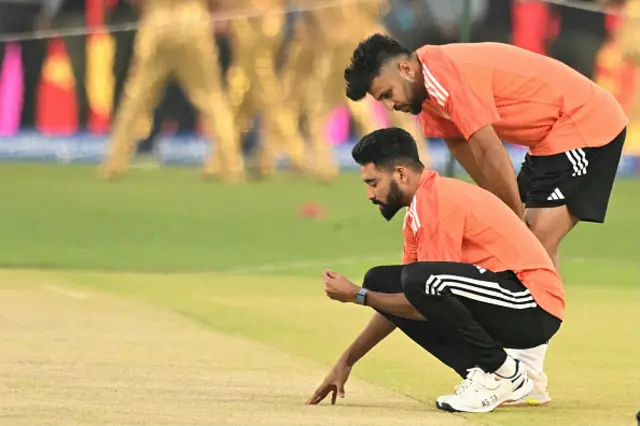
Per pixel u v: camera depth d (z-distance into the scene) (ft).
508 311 53.42
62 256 118.21
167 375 61.72
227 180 197.47
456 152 63.62
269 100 198.59
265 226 143.64
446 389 59.82
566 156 59.77
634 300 98.68
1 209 151.94
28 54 220.02
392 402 56.08
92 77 221.05
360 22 193.57
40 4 216.13
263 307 89.04
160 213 152.15
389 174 54.34
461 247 54.24
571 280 112.37
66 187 180.34
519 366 54.60
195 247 127.03
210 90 193.47
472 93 57.67
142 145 231.30
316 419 50.75
